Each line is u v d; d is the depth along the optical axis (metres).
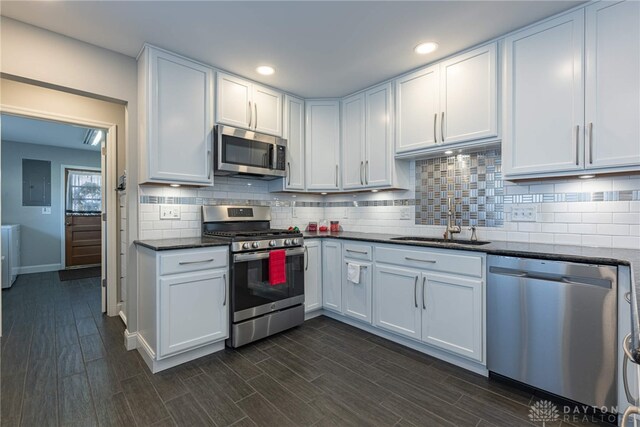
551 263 1.66
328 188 3.22
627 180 1.86
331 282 2.96
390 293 2.46
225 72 2.60
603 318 1.51
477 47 2.21
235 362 2.17
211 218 2.77
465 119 2.27
